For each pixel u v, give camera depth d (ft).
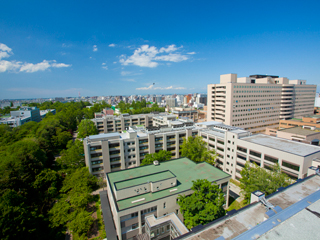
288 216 60.23
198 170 177.27
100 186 213.66
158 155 204.13
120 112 648.79
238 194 194.08
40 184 187.62
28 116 584.40
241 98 375.86
